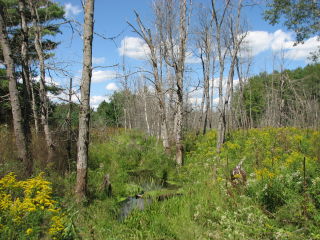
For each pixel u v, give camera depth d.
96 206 6.27
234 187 6.15
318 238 3.92
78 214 5.27
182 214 5.74
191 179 9.33
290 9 12.33
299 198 4.77
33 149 8.47
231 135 16.25
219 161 9.48
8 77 6.85
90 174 8.79
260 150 9.66
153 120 22.62
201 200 6.24
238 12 13.64
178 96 11.98
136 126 29.45
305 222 4.36
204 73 20.44
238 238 4.44
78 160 6.34
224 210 5.45
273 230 4.43
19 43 10.17
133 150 12.92
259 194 5.37
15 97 6.89
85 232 4.71
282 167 6.53
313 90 38.78
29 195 4.11
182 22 12.00
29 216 3.69
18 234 3.57
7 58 6.83
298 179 5.46
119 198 7.64
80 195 6.23
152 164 11.70
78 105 6.31
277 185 5.31
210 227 5.05
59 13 13.54
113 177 9.31
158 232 5.18
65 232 3.90
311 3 12.19
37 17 9.05
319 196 4.57
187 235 4.85
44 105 8.56
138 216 5.87
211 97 24.72
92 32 6.30
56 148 9.08
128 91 24.94
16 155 7.67
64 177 7.57
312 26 12.33
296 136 11.04
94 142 13.95
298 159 7.30
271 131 14.72
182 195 7.41
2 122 15.00
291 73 46.53
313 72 42.34
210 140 15.34
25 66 8.56
